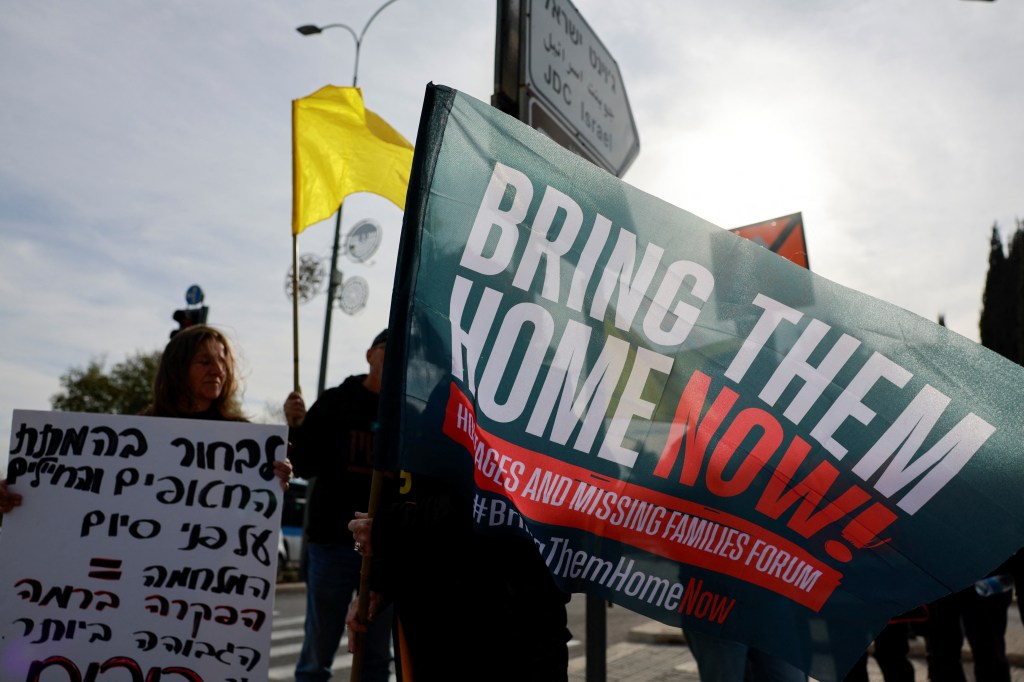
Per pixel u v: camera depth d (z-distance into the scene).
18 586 3.02
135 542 3.05
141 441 3.13
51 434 3.13
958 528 2.43
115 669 2.96
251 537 3.06
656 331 2.40
